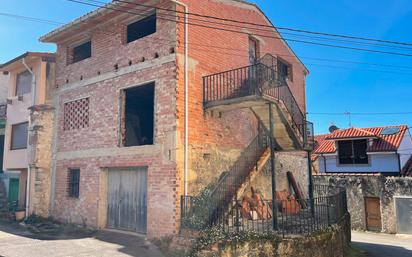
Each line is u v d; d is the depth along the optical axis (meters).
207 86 11.10
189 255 8.33
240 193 11.09
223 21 12.49
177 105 9.98
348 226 13.48
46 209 13.61
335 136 24.59
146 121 15.47
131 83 11.33
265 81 10.45
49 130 14.14
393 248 14.96
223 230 8.59
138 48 11.34
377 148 22.78
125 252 8.71
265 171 13.84
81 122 13.03
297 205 13.06
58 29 13.47
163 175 9.94
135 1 10.94
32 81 15.27
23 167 15.41
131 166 10.91
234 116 12.47
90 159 12.30
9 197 18.22
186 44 10.55
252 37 14.38
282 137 12.15
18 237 10.45
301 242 8.44
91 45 13.16
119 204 11.37
